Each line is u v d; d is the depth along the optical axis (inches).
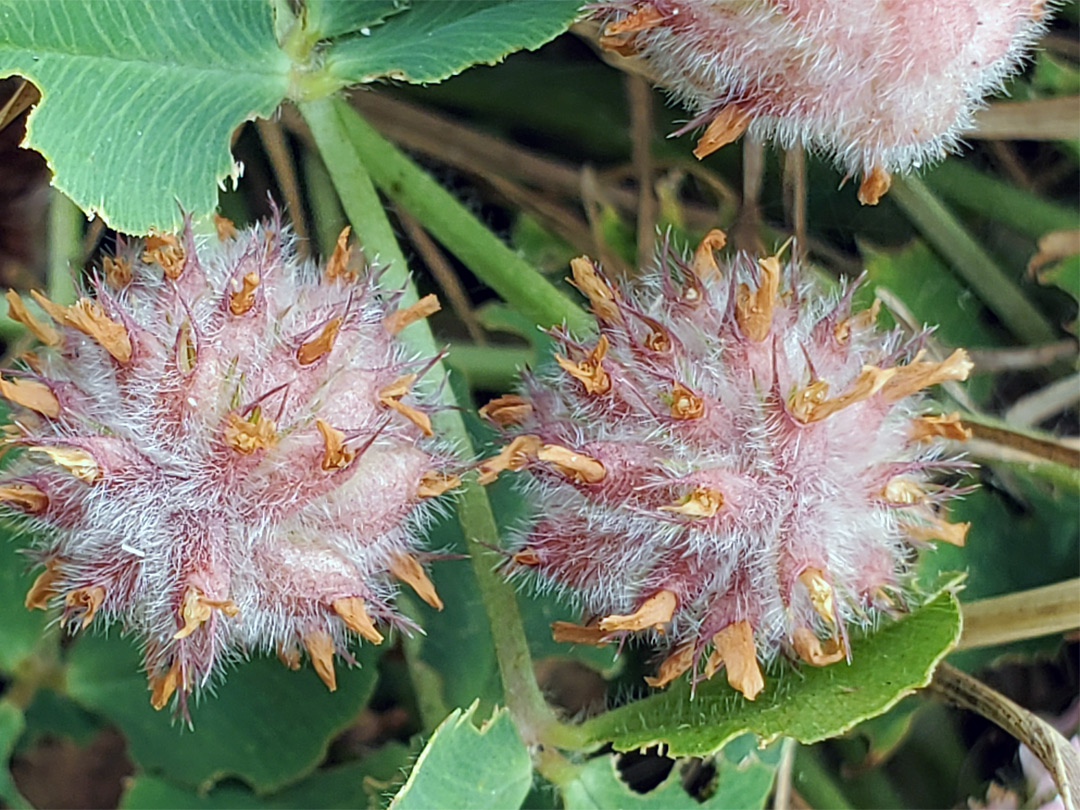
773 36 2.6
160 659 2.7
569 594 3.0
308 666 3.2
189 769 3.3
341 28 2.9
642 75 3.3
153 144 2.7
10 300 2.6
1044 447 3.3
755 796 3.0
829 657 2.7
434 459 2.7
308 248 3.3
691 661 2.7
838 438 2.6
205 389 2.5
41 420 2.6
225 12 2.8
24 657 3.2
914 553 3.1
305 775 3.2
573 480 2.6
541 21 2.9
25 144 2.6
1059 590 3.1
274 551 2.6
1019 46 2.7
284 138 3.3
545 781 3.1
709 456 2.6
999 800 3.3
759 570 2.6
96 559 2.6
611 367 2.6
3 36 2.6
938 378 2.6
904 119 2.7
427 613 3.2
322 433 2.5
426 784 2.7
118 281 2.7
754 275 2.7
